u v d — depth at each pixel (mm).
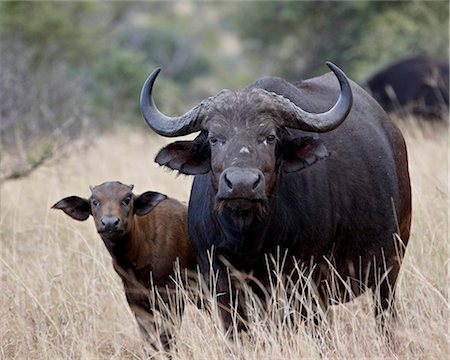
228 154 23000
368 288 27891
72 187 41125
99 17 109438
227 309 25859
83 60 81812
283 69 97438
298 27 96500
